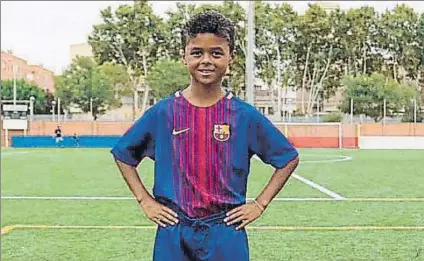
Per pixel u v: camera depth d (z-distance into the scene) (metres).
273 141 2.13
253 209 2.12
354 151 14.12
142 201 2.15
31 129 24.20
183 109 2.11
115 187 9.86
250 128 2.12
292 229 5.75
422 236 5.35
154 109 2.17
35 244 5.18
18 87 26.86
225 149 2.07
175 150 2.09
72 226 6.04
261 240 5.26
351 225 5.96
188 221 2.07
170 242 2.08
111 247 5.04
